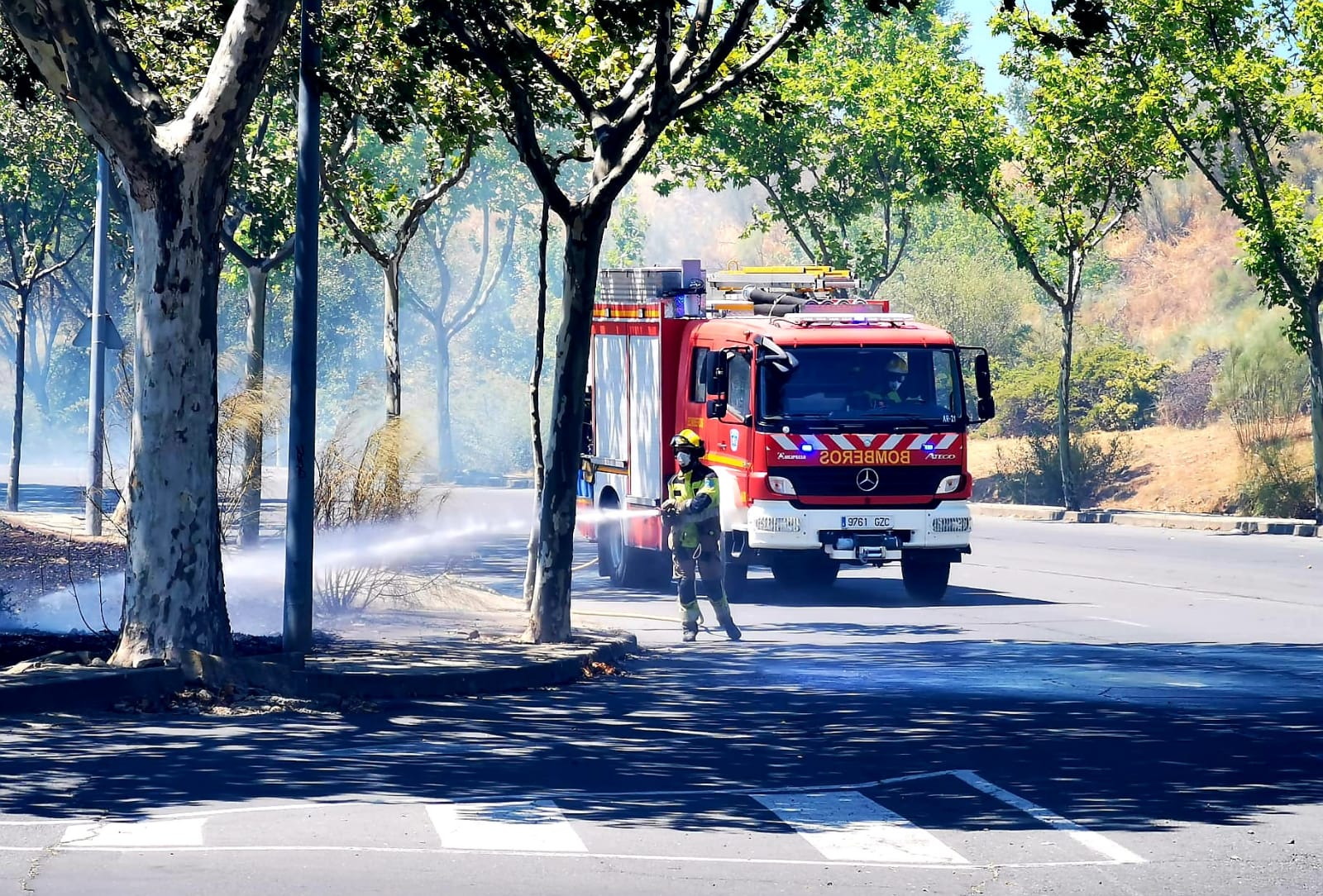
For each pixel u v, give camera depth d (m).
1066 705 15.79
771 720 14.88
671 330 27.61
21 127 41.16
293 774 11.94
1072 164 47.84
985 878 9.19
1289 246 41.94
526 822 10.43
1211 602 26.09
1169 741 13.75
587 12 21.59
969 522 26.06
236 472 23.09
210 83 15.45
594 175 19.06
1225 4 41.84
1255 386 51.28
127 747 12.88
